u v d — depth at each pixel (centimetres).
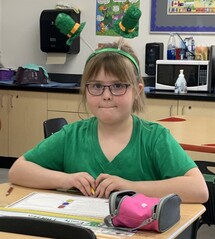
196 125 271
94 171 146
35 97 454
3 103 468
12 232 99
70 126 157
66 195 135
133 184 132
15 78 480
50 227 95
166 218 106
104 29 484
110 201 109
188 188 131
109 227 107
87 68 138
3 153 477
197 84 407
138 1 468
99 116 140
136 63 144
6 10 525
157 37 465
